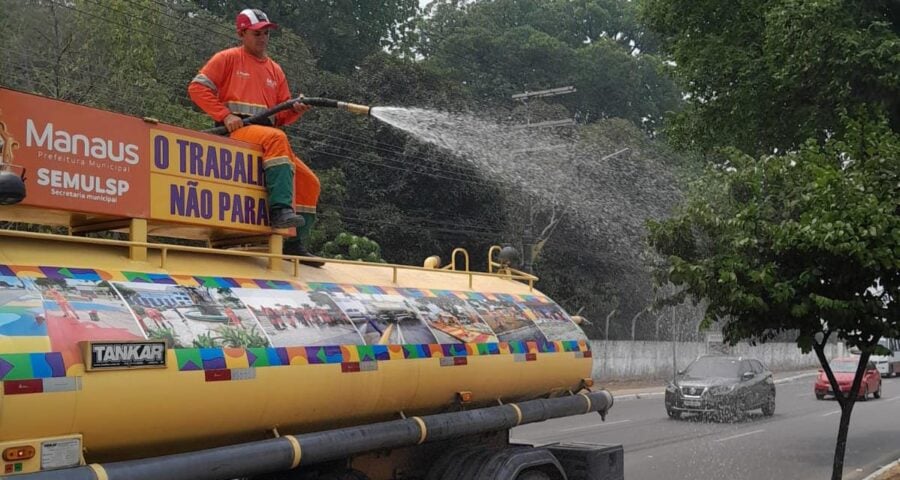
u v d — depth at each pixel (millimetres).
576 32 44156
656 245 8547
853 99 12156
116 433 3801
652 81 39531
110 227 4672
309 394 4641
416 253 27828
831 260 7445
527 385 6289
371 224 26484
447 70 32781
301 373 4586
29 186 4125
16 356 3473
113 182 4465
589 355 6977
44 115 4219
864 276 7422
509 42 37312
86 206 4336
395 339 5266
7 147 4000
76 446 3625
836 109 12062
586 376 6934
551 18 43094
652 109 39438
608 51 37750
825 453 14484
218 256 4969
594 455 6805
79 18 19859
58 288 3885
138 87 19109
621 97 38562
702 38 15008
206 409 4133
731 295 7391
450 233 28047
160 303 4191
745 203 8086
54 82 18531
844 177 7391
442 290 6105
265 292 4797
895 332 7422
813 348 8672
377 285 5660
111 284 4113
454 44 37000
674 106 39844
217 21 25859
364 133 26406
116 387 3760
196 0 31781
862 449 15055
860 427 18797
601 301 31906
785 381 36688
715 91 14836
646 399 26672
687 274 7762
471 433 5699
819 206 7305
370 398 5039
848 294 7609
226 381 4203
